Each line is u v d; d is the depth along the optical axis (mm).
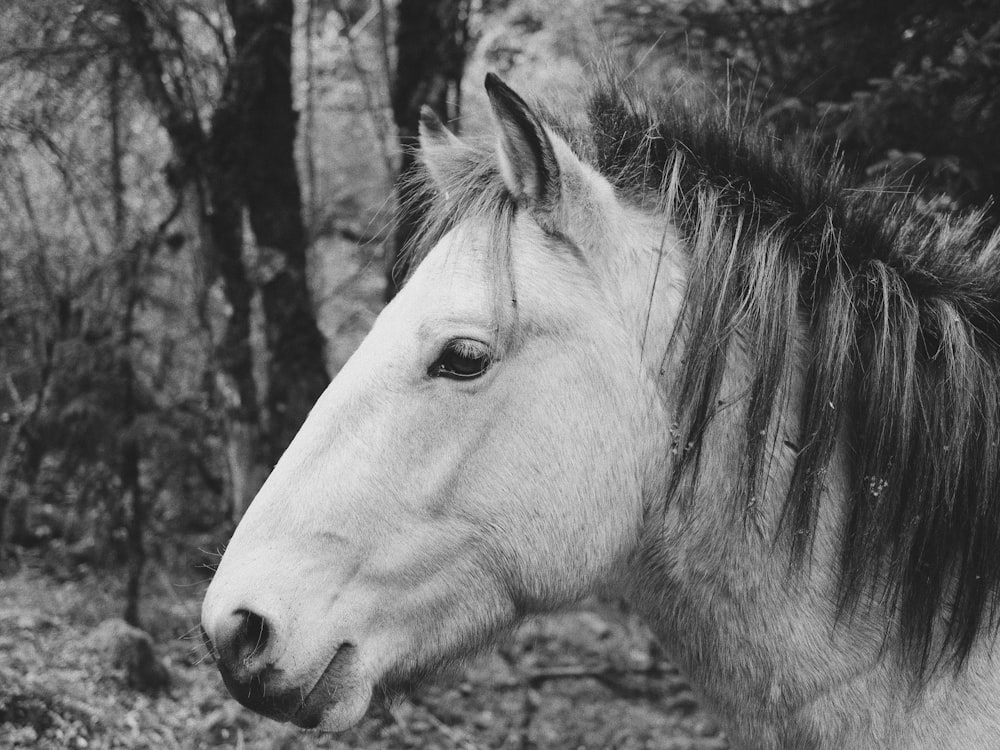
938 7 3266
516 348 1802
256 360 5250
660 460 1869
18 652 4027
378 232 2422
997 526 1786
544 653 5812
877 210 1967
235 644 1721
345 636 1763
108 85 4875
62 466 6121
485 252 1835
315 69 7168
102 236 5828
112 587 5453
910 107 3172
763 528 1820
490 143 2107
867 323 1839
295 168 5035
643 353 1845
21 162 4836
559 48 5324
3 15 4277
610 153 2021
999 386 1818
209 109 5117
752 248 1840
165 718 3930
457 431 1799
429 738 4320
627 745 4723
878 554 1790
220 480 6008
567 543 1831
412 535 1796
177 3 4719
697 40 3764
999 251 2004
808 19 3576
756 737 1888
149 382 6215
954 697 1767
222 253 4848
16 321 6234
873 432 1789
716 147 1994
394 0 6891
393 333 1838
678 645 1950
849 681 1805
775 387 1783
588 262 1844
